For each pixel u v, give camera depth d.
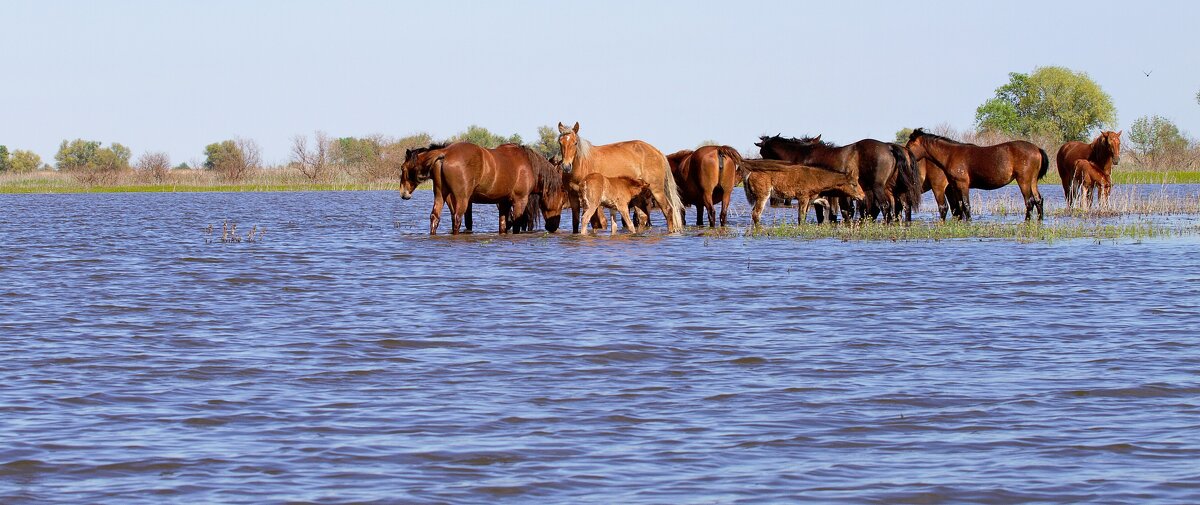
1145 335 15.40
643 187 32.06
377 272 23.64
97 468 9.68
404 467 9.69
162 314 18.02
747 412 11.42
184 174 110.44
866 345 14.95
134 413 11.49
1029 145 34.41
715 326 16.52
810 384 12.64
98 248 30.73
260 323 17.06
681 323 16.78
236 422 11.15
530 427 10.91
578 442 10.40
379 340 15.51
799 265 24.11
